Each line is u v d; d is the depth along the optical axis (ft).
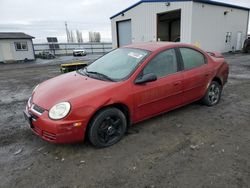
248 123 12.92
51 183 7.96
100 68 12.50
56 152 9.99
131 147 10.32
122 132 10.91
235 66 37.65
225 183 7.79
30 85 27.22
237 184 7.73
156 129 12.17
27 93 22.40
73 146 10.44
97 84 10.50
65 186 7.79
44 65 59.47
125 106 10.66
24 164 9.13
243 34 74.43
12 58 81.66
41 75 36.22
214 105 16.08
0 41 78.43
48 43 125.90
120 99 10.25
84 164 9.04
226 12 63.21
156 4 58.49
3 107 17.26
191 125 12.66
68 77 12.16
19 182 8.04
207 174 8.28
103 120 10.02
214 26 60.39
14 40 81.20
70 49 134.72
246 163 8.94
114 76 11.23
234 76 28.25
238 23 70.54
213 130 12.01
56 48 129.39
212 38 60.95
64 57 98.68
